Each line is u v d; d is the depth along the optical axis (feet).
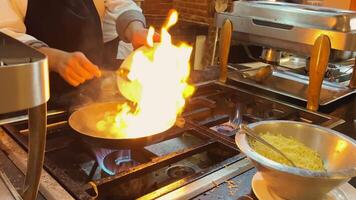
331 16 3.52
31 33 3.92
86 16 4.15
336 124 3.17
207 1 9.89
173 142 2.77
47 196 1.82
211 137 2.71
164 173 2.32
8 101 1.08
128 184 2.13
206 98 3.69
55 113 2.90
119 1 4.46
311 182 1.71
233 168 2.23
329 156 2.12
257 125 2.24
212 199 1.94
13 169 2.02
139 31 3.84
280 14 3.91
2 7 3.26
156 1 10.68
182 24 10.46
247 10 4.21
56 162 2.43
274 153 2.02
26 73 1.08
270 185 1.92
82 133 2.41
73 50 4.15
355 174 1.69
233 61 5.58
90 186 1.96
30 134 1.39
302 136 2.28
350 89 4.12
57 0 3.92
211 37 9.86
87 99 3.20
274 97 3.83
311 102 3.51
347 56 3.85
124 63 2.68
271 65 4.62
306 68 4.61
